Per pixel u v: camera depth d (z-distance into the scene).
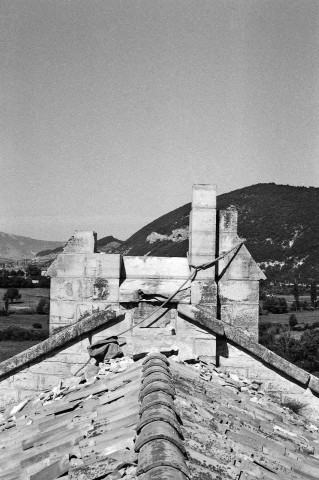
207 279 14.23
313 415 13.85
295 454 10.05
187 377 12.04
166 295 13.99
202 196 14.41
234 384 13.34
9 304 135.75
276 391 13.92
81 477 7.29
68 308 14.30
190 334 13.91
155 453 6.97
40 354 13.84
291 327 104.06
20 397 13.86
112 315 13.84
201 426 9.23
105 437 8.57
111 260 14.26
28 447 9.75
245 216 158.12
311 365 73.81
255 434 10.17
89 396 11.56
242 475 7.79
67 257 14.34
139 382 10.99
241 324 14.45
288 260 148.12
